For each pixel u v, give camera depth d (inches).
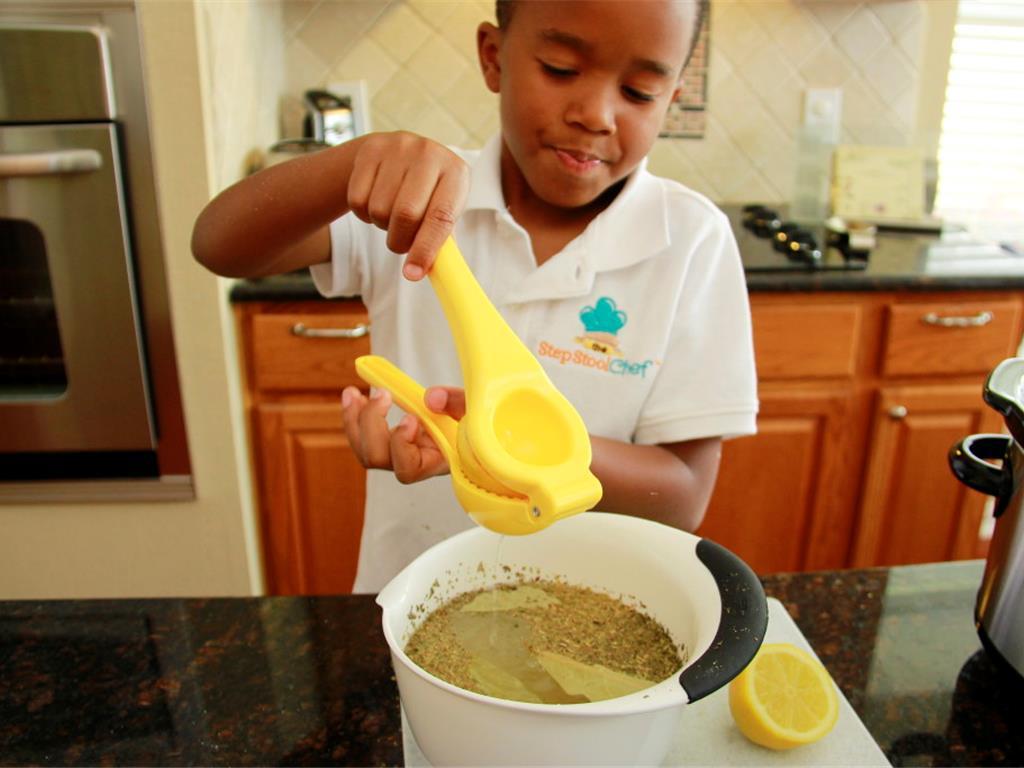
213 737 22.5
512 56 30.6
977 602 25.9
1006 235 85.0
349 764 21.7
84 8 52.1
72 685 24.1
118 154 54.7
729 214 77.7
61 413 60.2
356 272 37.1
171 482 62.6
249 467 64.2
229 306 59.3
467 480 21.1
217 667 24.9
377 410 26.6
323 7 74.4
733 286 37.3
